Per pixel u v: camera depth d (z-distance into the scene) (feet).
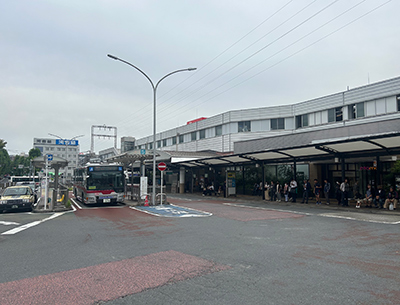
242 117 118.11
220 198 86.02
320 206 60.59
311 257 22.09
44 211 54.39
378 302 13.98
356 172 71.51
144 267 19.79
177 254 23.16
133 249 24.99
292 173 83.46
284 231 33.17
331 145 55.01
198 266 19.93
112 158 75.51
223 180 105.60
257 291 15.47
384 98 76.79
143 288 15.99
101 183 64.59
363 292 15.21
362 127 69.05
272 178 87.86
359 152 57.26
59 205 63.77
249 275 18.04
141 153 68.74
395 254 22.88
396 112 73.15
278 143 91.25
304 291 15.43
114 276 17.99
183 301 14.28
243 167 96.78
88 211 55.72
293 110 107.45
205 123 138.21
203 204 68.13
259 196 89.30
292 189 69.00
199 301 14.26
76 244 27.17
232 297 14.71
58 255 23.20
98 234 32.14
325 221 40.83
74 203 74.33
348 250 24.21
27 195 58.49
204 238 29.43
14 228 36.42
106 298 14.70
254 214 49.08
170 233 32.37
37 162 63.82
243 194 96.43
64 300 14.48
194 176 121.08
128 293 15.31
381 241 27.68
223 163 90.07
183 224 38.81
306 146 57.16
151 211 54.19
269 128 112.78
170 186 126.62
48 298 14.74
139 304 13.96
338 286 16.10
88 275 18.22
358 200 55.93
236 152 107.34
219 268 19.47
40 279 17.57
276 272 18.58
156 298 14.65
